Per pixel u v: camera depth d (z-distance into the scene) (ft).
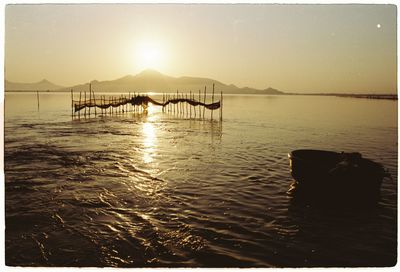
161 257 23.70
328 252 24.39
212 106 137.18
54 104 236.63
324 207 32.65
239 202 33.73
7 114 146.72
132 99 163.02
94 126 107.65
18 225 28.40
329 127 107.96
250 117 153.79
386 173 33.96
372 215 30.94
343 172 34.17
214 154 59.72
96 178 42.63
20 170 46.57
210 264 22.90
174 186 39.17
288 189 38.06
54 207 32.35
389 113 178.29
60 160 53.57
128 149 64.64
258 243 25.53
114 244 25.38
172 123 123.75
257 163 52.03
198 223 28.81
